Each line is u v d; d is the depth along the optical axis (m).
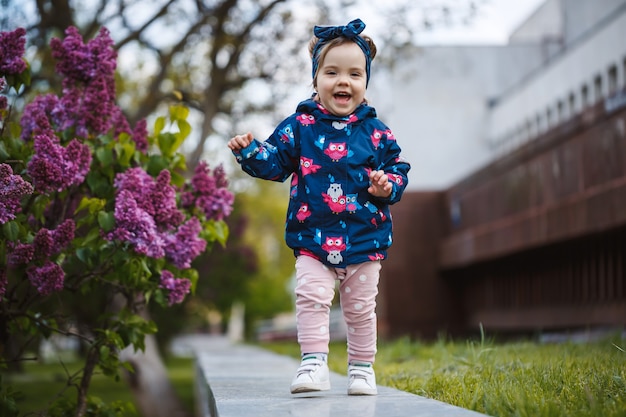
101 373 4.62
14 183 3.73
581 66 17.11
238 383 4.59
